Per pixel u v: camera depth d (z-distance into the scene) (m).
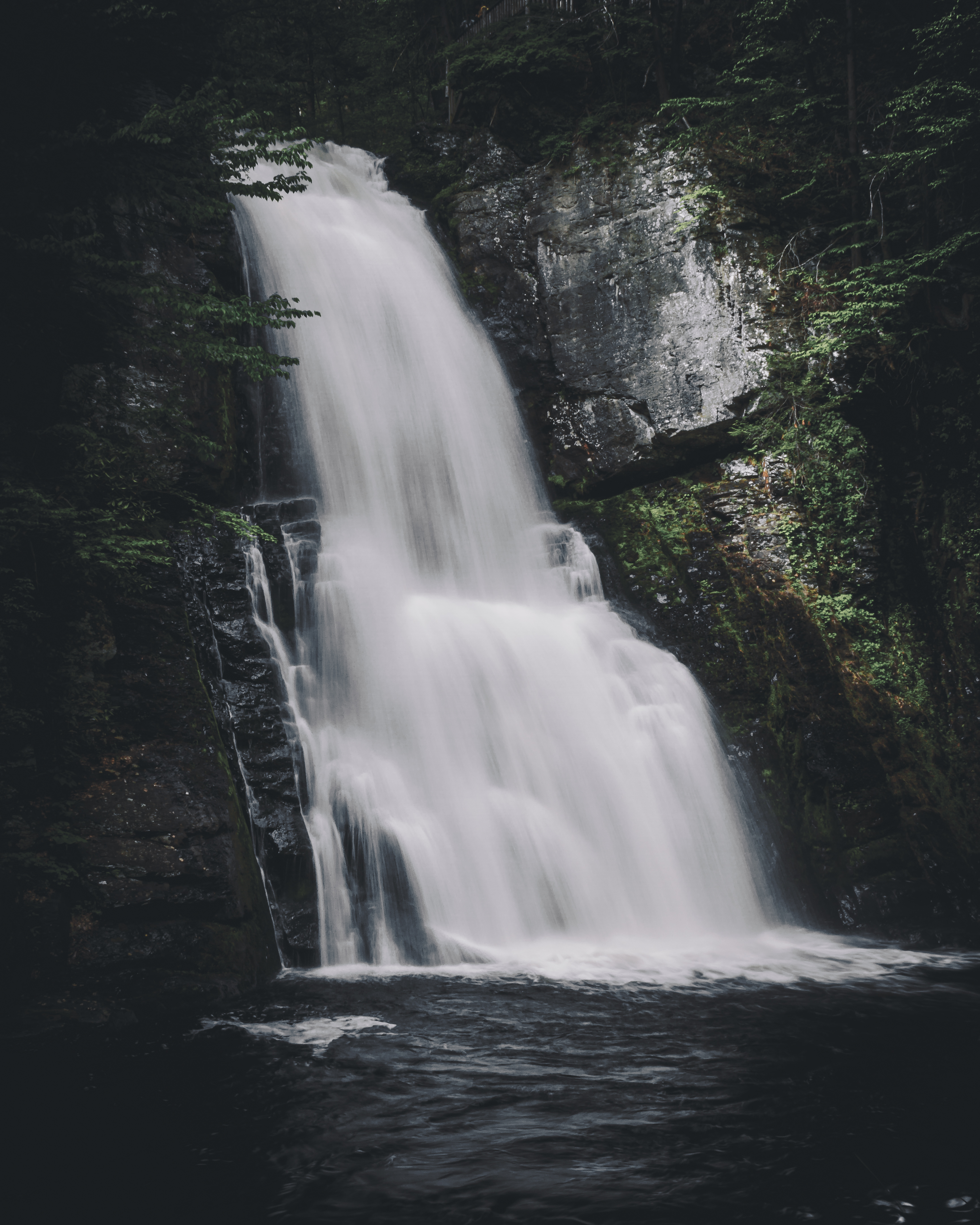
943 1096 6.32
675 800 13.44
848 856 13.16
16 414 12.56
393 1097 6.29
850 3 18.59
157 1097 6.30
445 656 13.44
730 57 21.48
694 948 11.42
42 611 10.49
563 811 12.62
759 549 16.20
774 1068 6.89
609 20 21.58
